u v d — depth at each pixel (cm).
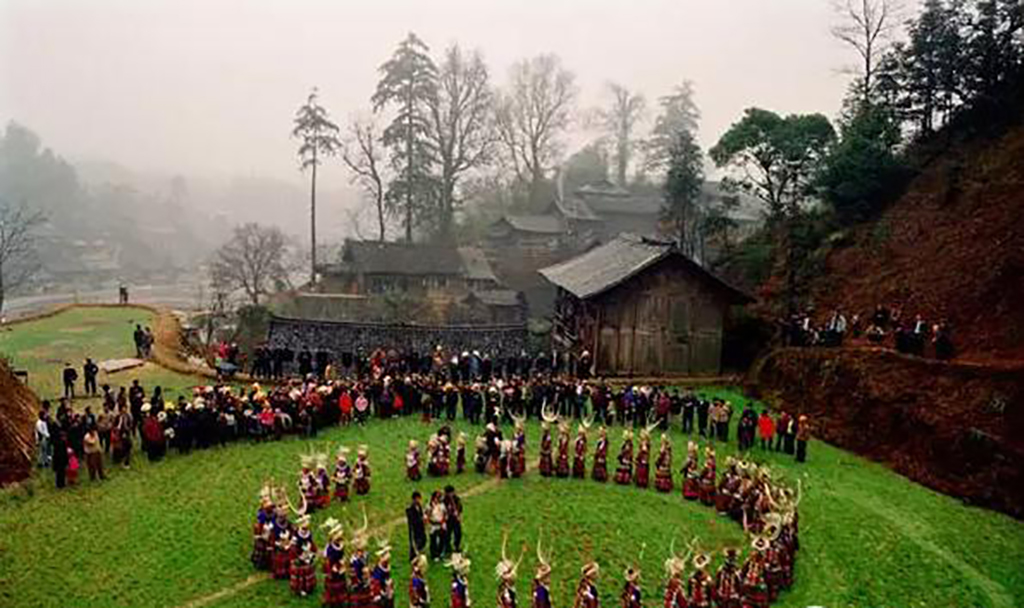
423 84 7756
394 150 7819
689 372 4181
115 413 2688
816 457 3005
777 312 4528
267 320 5775
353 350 4234
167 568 1931
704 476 2472
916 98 5056
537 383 3359
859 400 3212
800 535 2278
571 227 8450
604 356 4088
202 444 2811
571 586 1912
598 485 2612
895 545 2233
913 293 3897
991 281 3503
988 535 2327
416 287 7162
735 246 5481
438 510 2023
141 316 5403
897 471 2872
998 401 2739
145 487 2434
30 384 3494
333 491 2411
